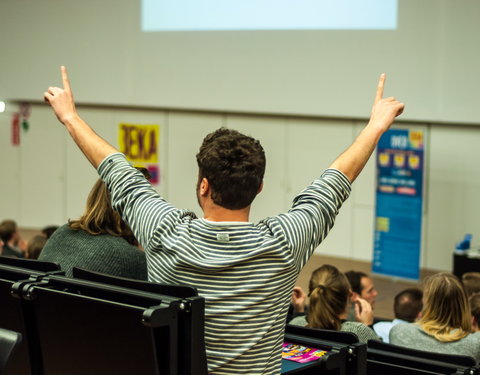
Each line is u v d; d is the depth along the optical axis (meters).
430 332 2.90
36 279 1.51
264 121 9.72
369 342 2.18
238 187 1.36
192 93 9.88
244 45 9.43
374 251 8.39
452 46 7.95
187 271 1.34
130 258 2.09
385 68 8.44
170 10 9.88
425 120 8.22
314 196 1.42
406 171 8.02
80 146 1.56
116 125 10.77
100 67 10.45
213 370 1.34
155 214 1.40
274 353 1.39
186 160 10.37
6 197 11.66
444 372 1.95
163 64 10.02
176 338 1.27
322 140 9.30
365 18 8.52
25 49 10.95
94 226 2.13
